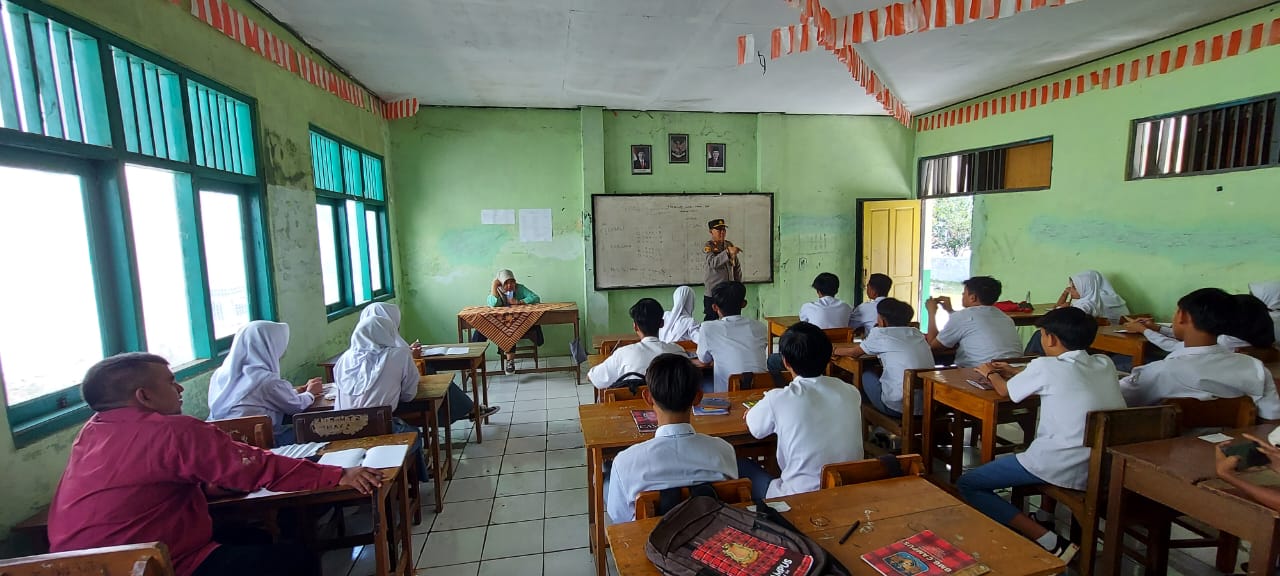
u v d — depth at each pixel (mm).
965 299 3119
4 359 1670
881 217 6262
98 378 1407
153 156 2248
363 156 4695
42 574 991
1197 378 1933
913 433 2629
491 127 5496
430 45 3656
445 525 2482
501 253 5621
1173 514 1775
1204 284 3668
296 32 3391
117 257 2076
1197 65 3607
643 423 2055
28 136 1694
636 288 5871
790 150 6113
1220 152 3562
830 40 2844
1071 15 3328
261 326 2398
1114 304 4074
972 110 5500
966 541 1158
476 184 5516
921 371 2584
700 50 3830
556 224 5684
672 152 5859
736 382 2475
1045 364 1927
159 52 2256
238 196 2922
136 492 1381
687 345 3348
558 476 2973
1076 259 4578
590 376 2762
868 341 2873
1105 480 1740
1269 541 1263
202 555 1507
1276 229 3287
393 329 2711
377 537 1698
